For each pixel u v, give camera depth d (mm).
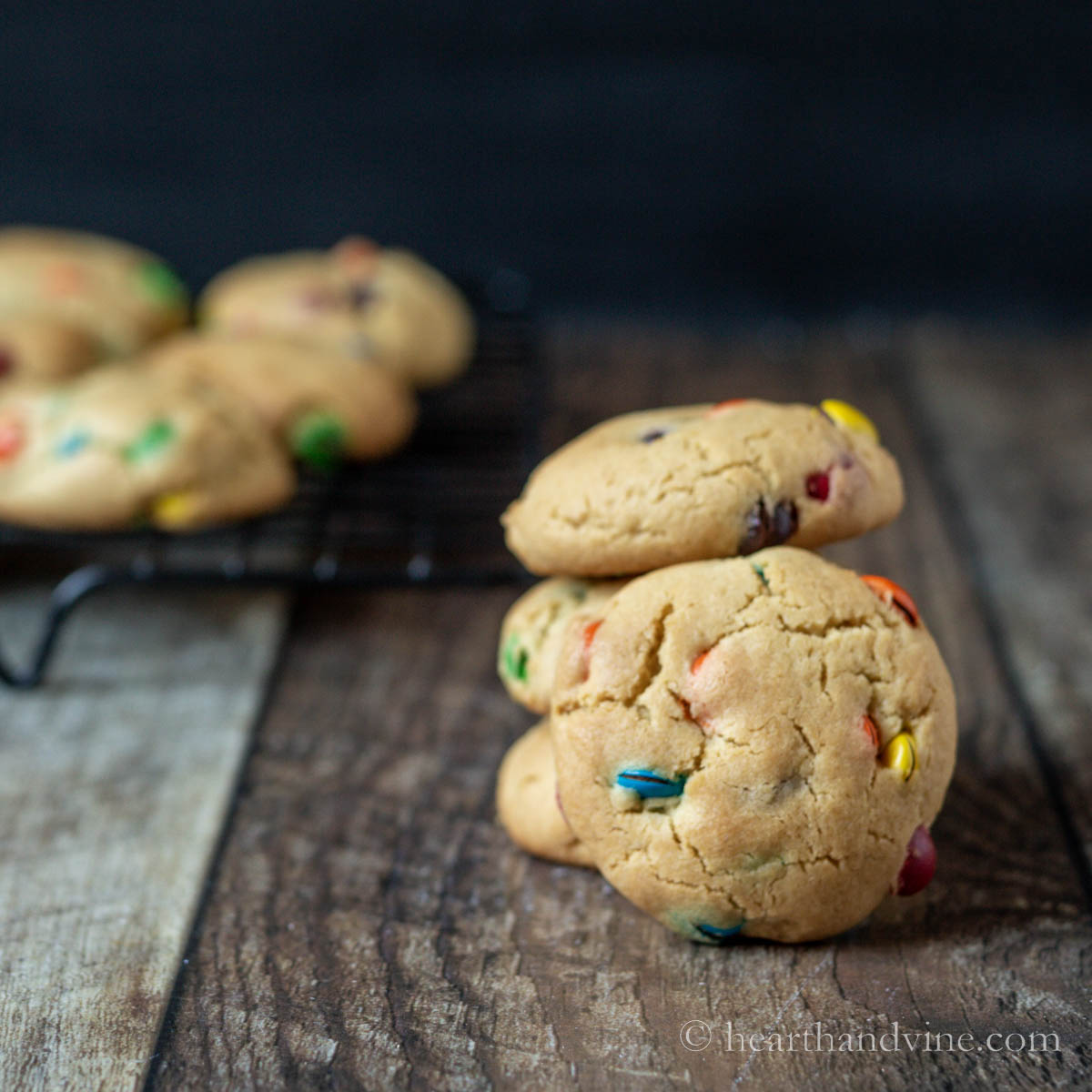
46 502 514
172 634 532
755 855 396
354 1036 395
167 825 455
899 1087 382
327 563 495
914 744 403
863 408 695
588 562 419
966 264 849
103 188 847
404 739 487
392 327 626
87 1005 404
